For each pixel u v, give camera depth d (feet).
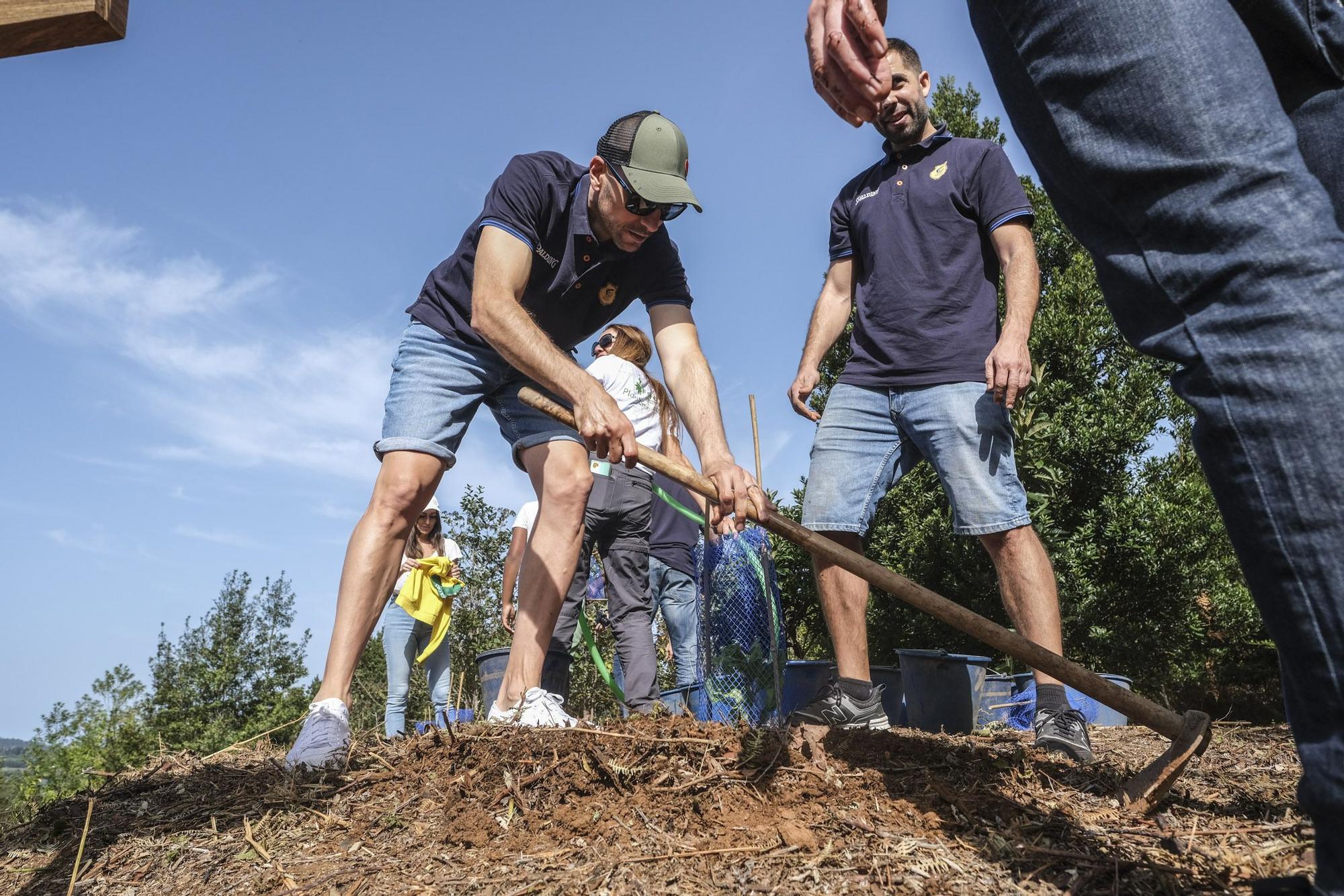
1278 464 3.93
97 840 8.13
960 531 11.26
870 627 30.99
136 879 7.22
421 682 36.24
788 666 14.66
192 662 60.64
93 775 9.91
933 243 11.90
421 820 7.61
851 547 12.17
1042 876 6.02
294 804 8.21
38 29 4.92
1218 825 6.99
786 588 31.71
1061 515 30.89
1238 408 4.05
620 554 15.43
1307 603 3.90
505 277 9.68
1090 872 6.01
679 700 16.24
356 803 8.14
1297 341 3.92
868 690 11.41
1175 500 30.30
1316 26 5.07
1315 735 3.99
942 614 7.82
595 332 11.55
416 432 10.18
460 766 8.36
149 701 60.18
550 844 6.92
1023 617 10.84
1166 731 7.38
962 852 6.43
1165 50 4.33
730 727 8.81
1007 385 10.80
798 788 7.54
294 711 60.70
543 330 10.62
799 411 13.52
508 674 10.30
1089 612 29.17
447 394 10.37
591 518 15.11
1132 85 4.41
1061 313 31.53
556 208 10.19
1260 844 6.47
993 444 11.20
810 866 6.23
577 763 7.98
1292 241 4.03
